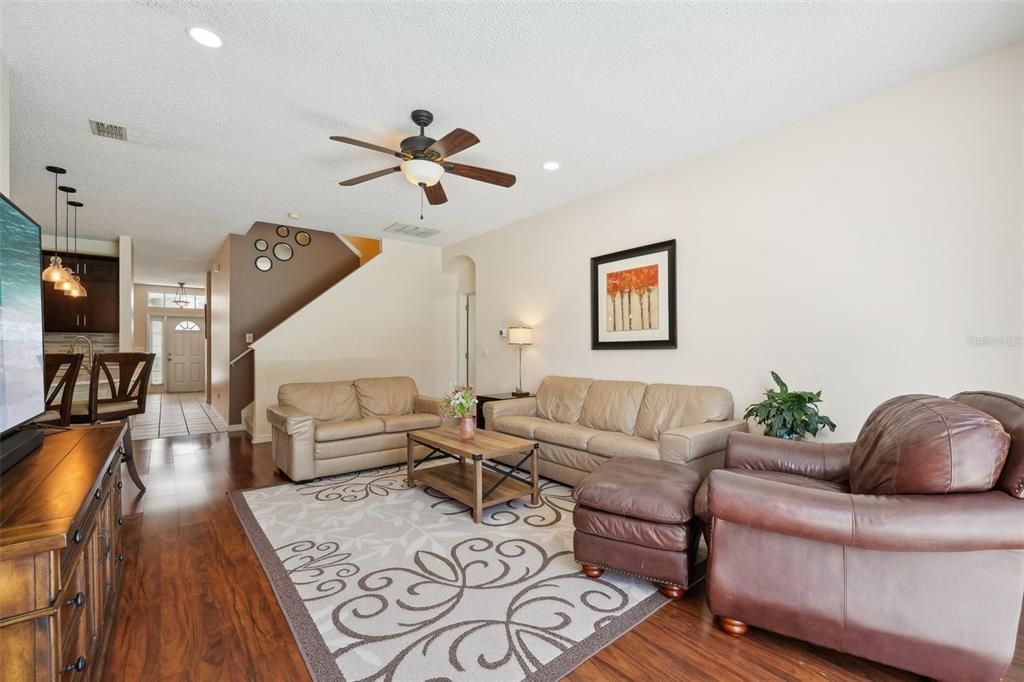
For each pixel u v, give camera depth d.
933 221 2.56
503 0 1.92
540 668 1.64
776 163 3.19
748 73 2.50
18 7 1.91
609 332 4.36
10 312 1.55
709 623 1.93
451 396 3.56
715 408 3.35
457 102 2.75
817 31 2.15
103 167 3.62
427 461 4.60
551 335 5.01
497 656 1.71
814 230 3.02
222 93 2.61
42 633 1.01
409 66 2.38
